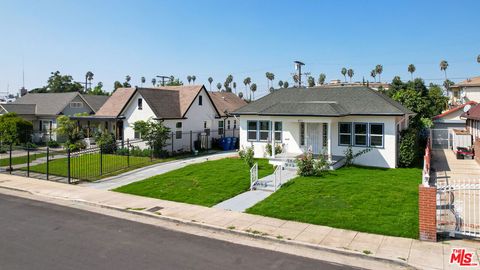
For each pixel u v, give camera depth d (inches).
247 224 470.3
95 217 523.2
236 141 1467.8
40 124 1715.1
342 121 903.7
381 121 860.6
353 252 370.9
